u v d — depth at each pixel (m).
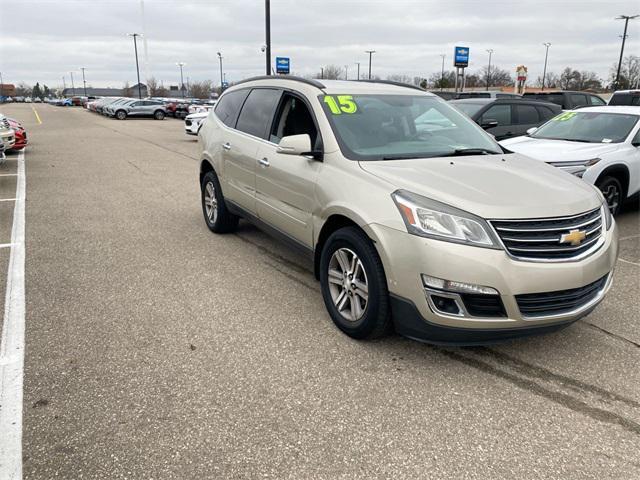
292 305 4.29
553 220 3.15
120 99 44.09
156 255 5.56
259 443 2.62
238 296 4.47
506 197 3.23
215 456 2.52
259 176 4.90
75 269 5.09
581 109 8.34
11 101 138.75
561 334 3.85
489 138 4.71
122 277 4.89
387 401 2.98
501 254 3.01
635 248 6.04
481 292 3.00
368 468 2.46
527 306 3.11
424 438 2.68
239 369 3.29
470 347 3.63
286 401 2.96
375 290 3.36
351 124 4.14
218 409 2.88
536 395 3.07
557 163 6.69
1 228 6.61
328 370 3.29
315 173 4.01
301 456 2.53
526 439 2.69
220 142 5.82
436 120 4.57
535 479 2.41
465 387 3.14
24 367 3.28
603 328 3.96
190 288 4.64
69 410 2.85
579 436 2.71
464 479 2.40
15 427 2.70
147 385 3.10
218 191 6.07
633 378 3.27
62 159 13.73
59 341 3.62
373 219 3.33
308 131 4.29
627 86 54.72
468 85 68.69
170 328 3.85
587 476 2.43
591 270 3.22
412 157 3.95
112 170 11.88
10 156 14.14
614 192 7.04
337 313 3.80
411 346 3.62
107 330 3.80
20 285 4.65
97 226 6.76
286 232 4.55
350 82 4.82
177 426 2.73
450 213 3.09
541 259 3.09
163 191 9.31
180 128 28.47
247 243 6.05
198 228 6.71
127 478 2.37
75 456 2.50
